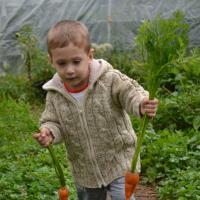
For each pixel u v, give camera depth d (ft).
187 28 10.52
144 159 22.02
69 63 11.12
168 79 31.58
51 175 19.61
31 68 40.24
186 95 28.30
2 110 30.66
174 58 10.43
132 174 10.93
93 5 43.86
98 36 43.78
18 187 18.20
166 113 27.12
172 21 10.43
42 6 44.24
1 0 44.78
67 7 44.14
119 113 12.25
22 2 44.39
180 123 27.04
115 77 11.96
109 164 12.44
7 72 42.91
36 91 39.47
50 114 12.51
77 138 12.43
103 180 12.55
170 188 19.08
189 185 18.51
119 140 12.27
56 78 12.32
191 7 42.45
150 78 10.48
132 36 43.04
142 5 43.21
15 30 44.01
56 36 11.03
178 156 21.90
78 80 11.35
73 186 18.69
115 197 12.41
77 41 11.03
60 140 12.42
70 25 11.18
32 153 24.21
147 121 10.66
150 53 10.46
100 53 40.57
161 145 22.88
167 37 10.39
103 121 12.12
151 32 10.45
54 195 18.07
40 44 44.01
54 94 12.39
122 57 39.60
